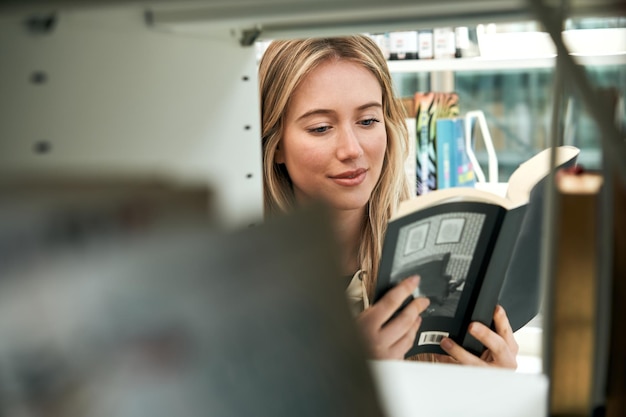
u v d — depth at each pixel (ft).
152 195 0.67
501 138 6.61
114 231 0.67
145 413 0.69
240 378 0.71
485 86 6.56
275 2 1.27
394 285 2.48
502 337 2.93
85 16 1.32
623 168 1.01
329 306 0.74
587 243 1.10
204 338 0.70
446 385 1.31
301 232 0.73
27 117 1.22
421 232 2.43
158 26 1.46
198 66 1.65
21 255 0.67
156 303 0.68
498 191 5.16
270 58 3.92
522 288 3.27
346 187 3.93
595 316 1.12
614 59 3.78
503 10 1.31
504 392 1.23
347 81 3.85
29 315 0.68
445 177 4.98
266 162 3.98
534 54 4.64
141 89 1.47
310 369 0.74
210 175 1.62
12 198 0.67
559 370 1.16
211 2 1.01
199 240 0.68
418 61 4.78
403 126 4.43
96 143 1.36
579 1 1.12
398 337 2.39
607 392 1.15
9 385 0.68
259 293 0.71
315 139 3.90
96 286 0.68
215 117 1.71
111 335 0.68
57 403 0.69
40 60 1.24
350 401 0.75
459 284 2.57
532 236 3.14
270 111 3.92
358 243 4.13
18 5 1.04
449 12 1.36
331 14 1.25
